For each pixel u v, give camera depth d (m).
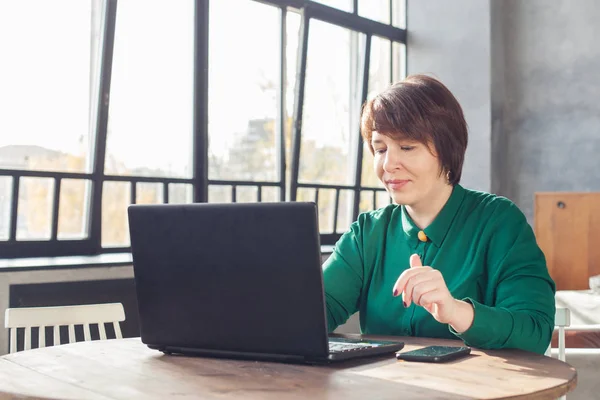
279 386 1.20
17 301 3.47
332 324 1.79
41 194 4.04
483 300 1.66
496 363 1.37
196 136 4.82
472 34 6.57
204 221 1.38
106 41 4.22
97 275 3.78
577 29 6.39
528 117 6.63
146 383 1.25
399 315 1.73
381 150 1.63
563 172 6.45
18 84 3.90
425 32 6.82
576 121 6.39
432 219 1.71
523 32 6.66
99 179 4.27
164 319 1.48
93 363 1.44
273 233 1.31
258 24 5.25
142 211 1.46
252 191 5.25
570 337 3.20
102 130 4.25
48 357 1.52
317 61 5.82
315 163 5.84
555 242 5.55
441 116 1.57
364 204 6.31
